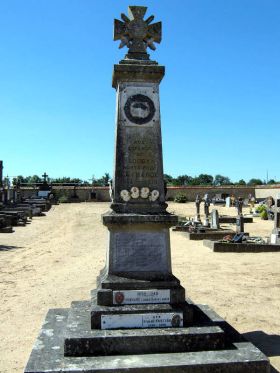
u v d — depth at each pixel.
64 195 62.34
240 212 23.91
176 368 5.17
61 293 10.05
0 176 39.84
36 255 16.38
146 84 6.73
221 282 11.15
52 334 6.20
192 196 61.69
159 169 6.64
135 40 6.95
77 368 5.07
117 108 6.68
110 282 6.18
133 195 6.57
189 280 11.39
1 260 15.05
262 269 13.06
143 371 5.12
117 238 6.40
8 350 6.55
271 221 32.97
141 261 6.39
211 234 21.73
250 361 5.29
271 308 8.73
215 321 6.36
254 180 80.69
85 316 6.39
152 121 6.69
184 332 5.71
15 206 42.16
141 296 6.11
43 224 31.17
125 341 5.56
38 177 74.00
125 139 6.62
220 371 5.23
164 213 6.54
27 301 9.36
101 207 50.06
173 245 19.31
